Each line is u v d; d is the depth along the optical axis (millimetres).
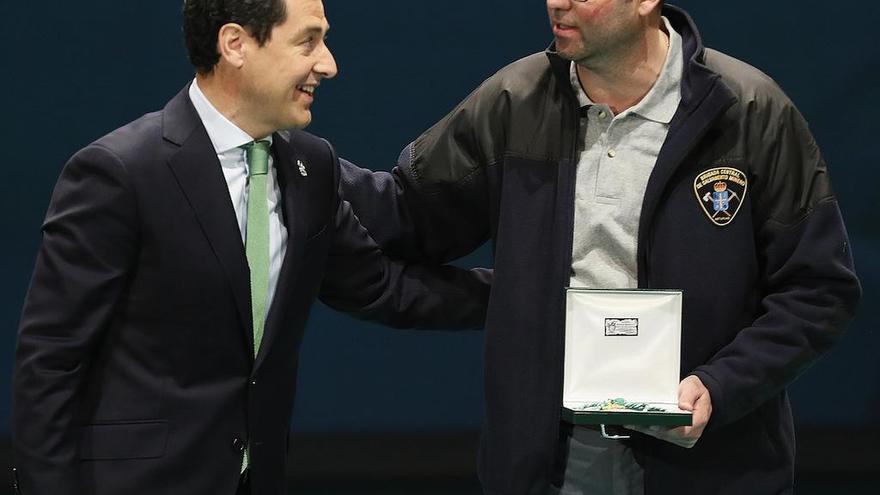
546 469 8398
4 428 14242
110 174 7285
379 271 8891
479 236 9102
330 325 14500
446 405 14609
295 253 7777
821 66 14320
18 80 14000
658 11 8086
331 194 8164
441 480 14625
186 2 7551
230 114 7641
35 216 14172
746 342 8062
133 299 7477
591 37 7832
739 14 14297
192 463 7586
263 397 7812
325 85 14195
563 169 8305
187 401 7574
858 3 14227
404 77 14266
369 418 14570
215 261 7512
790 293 8125
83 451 7469
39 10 13938
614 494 8422
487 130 8578
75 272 7262
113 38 14031
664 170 8039
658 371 7895
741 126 8078
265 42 7441
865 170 14391
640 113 8164
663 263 8117
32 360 7250
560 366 8289
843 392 14680
